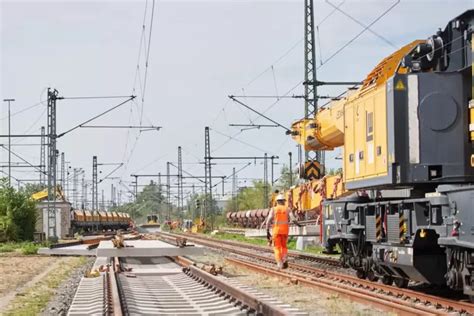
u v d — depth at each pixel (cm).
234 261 3131
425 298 1611
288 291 1977
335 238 2277
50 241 5009
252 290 1902
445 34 1622
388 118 1694
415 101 1623
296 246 4334
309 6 4059
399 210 1697
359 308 1588
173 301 1789
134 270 2819
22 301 1873
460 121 1590
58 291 2142
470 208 1353
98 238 6088
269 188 10781
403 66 1702
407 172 1633
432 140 1599
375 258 1877
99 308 1608
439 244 1508
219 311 1588
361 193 2100
